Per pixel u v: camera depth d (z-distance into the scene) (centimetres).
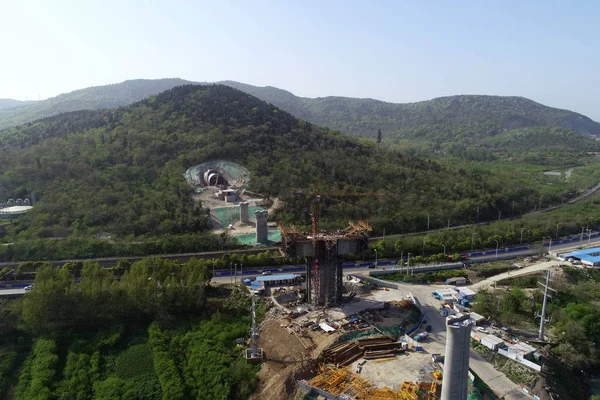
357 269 17838
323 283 13988
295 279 16062
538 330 13338
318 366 10800
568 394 10675
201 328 13150
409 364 10894
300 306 14025
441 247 19862
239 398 10406
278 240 19712
